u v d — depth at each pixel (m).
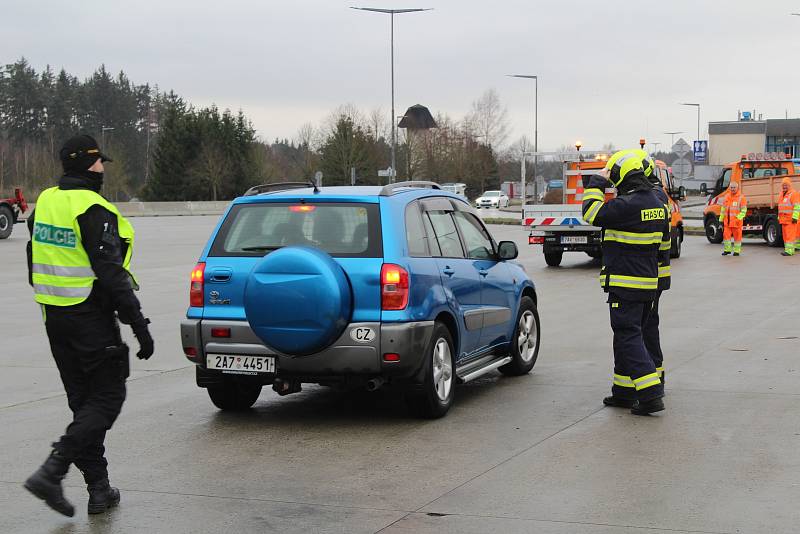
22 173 103.88
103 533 5.79
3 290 20.14
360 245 8.25
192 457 7.52
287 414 9.05
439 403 8.66
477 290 9.59
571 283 21.61
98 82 137.38
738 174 34.59
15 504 6.39
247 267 8.39
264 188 9.23
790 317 15.30
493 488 6.58
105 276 5.88
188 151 92.44
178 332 14.47
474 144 91.69
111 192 95.06
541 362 11.71
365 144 77.69
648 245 8.81
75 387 6.19
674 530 5.70
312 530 5.78
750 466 7.04
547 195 28.88
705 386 10.02
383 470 7.08
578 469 7.02
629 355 8.84
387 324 8.05
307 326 7.88
